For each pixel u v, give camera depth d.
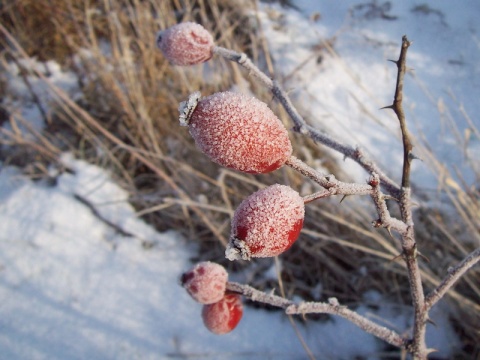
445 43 0.32
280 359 0.23
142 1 0.35
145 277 0.26
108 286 0.25
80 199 0.28
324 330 0.24
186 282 0.13
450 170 0.27
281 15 0.35
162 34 0.15
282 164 0.09
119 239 0.27
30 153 0.31
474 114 0.29
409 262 0.12
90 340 0.24
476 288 0.22
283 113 0.28
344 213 0.26
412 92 0.30
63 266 0.26
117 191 0.29
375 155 0.28
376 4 0.34
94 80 0.33
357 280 0.25
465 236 0.25
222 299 0.13
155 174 0.29
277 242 0.09
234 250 0.09
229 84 0.31
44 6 0.35
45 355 0.23
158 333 0.24
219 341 0.24
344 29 0.33
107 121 0.32
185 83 0.30
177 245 0.27
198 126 0.09
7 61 0.36
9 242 0.27
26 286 0.25
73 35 0.36
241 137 0.09
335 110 0.30
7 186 0.30
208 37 0.15
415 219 0.26
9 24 0.37
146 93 0.31
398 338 0.13
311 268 0.26
